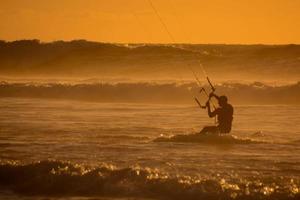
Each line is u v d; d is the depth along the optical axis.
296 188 54.97
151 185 56.91
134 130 96.88
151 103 161.12
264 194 53.59
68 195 57.66
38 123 106.25
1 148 77.62
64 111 131.88
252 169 64.12
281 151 75.19
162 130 97.06
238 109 135.88
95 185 58.31
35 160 69.44
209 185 55.66
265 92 160.88
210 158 70.25
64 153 73.81
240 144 80.38
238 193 53.97
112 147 78.00
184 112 129.38
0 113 126.00
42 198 57.03
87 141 83.44
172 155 72.12
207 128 85.81
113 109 137.88
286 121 110.88
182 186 55.91
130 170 59.44
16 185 60.44
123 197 56.03
